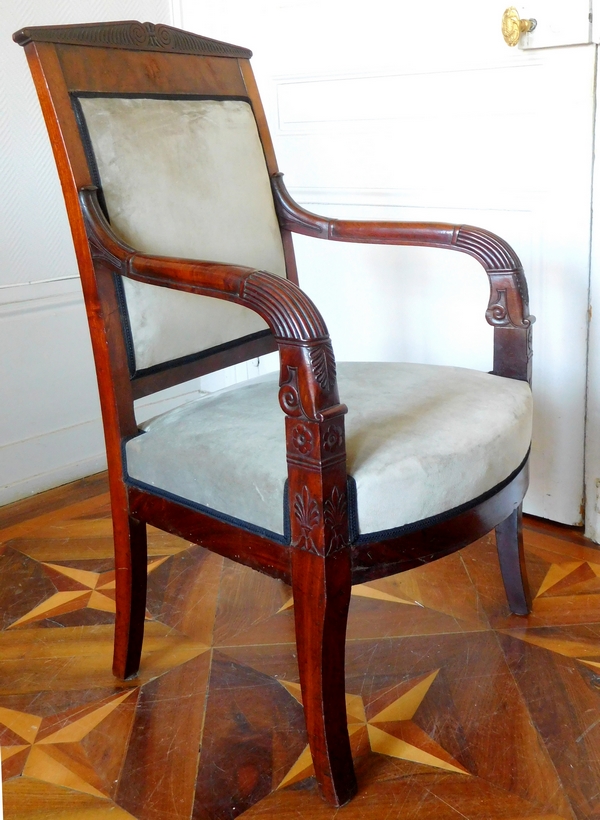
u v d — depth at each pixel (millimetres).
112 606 1604
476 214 1778
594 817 1048
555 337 1717
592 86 1544
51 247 2141
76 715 1284
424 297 1921
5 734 1248
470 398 1178
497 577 1634
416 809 1073
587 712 1238
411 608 1536
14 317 2092
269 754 1185
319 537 948
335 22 1886
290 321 907
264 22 2027
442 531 1058
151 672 1385
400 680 1329
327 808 1080
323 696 1031
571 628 1449
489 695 1284
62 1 2061
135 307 1182
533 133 1645
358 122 1915
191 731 1238
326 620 987
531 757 1155
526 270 1729
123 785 1139
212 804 1098
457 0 1673
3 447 2113
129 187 1188
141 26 1263
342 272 2055
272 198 1438
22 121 2033
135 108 1219
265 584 1659
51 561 1792
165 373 1255
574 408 1734
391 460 998
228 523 1071
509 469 1149
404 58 1790
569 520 1813
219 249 1311
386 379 1259
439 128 1781
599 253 1609
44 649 1467
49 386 2191
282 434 1077
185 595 1622
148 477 1170
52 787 1140
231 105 1378
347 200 1991
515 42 1548
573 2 1506
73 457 2270
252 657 1415
